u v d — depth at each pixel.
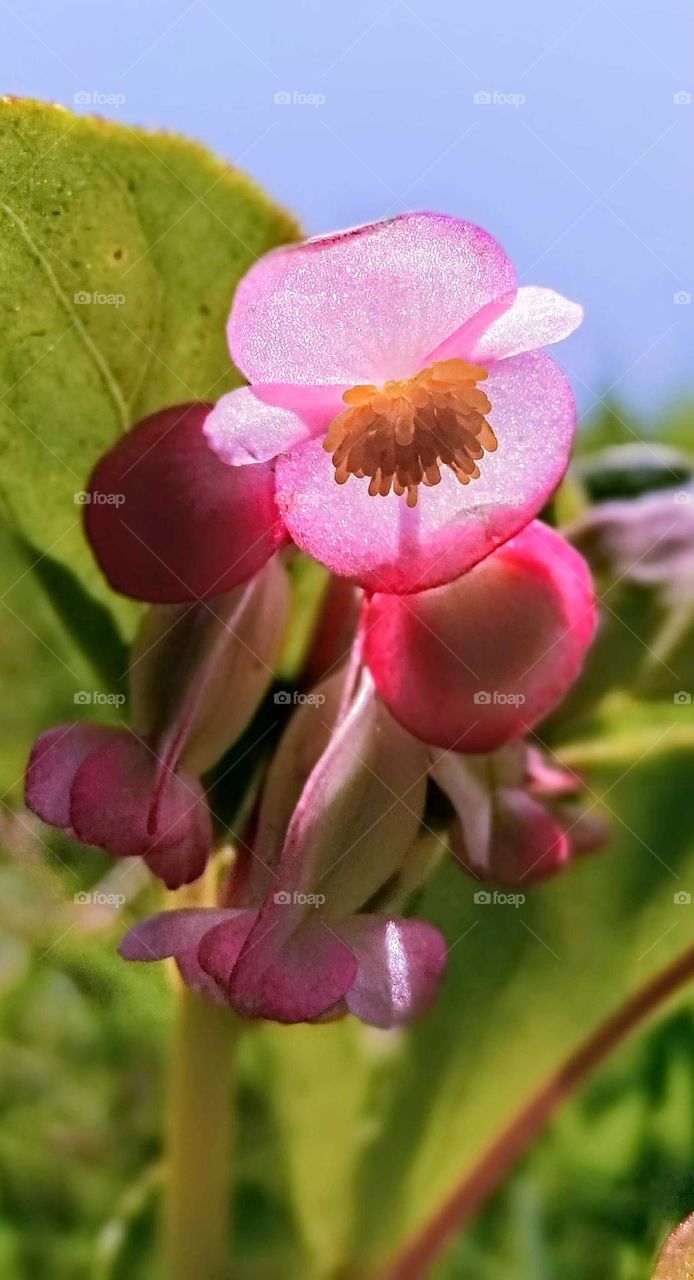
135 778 0.08
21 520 0.09
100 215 0.09
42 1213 0.11
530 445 0.07
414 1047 0.09
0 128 0.08
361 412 0.07
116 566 0.08
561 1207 0.10
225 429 0.07
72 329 0.09
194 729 0.08
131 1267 0.09
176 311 0.09
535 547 0.08
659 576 0.10
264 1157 0.10
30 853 0.09
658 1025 0.10
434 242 0.07
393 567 0.07
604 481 0.10
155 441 0.08
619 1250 0.10
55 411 0.09
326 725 0.08
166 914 0.08
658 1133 0.10
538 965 0.09
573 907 0.09
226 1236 0.09
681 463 0.10
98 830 0.08
